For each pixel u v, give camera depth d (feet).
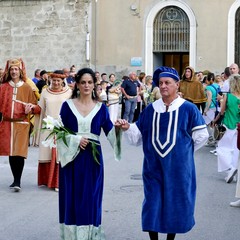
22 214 27.61
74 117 21.80
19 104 32.09
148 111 20.84
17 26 89.30
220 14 84.38
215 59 84.89
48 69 88.63
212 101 52.11
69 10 87.45
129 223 26.05
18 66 32.30
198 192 32.91
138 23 86.94
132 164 42.60
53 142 22.20
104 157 46.11
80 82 21.94
